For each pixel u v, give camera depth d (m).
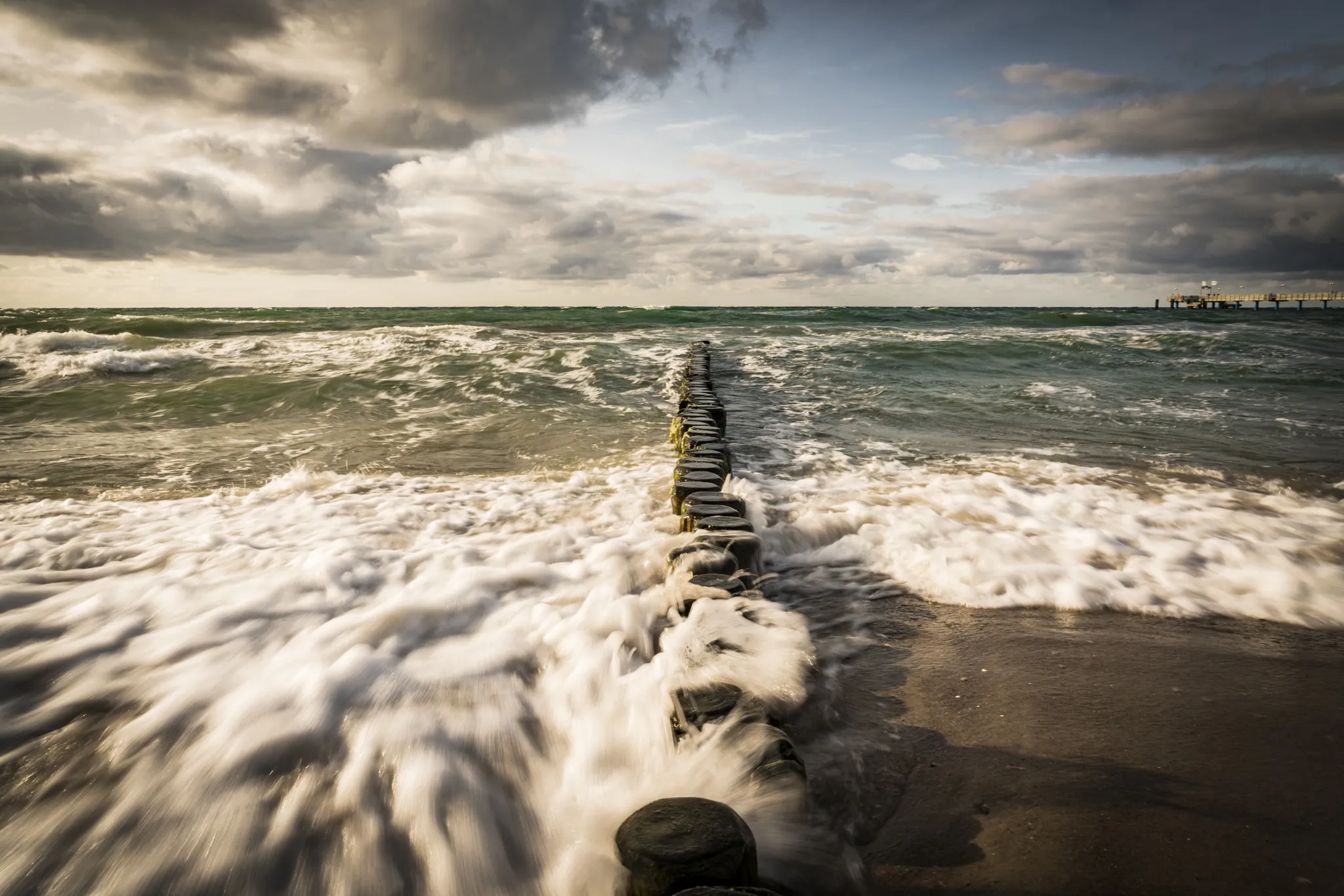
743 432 7.27
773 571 3.58
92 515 4.50
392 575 3.36
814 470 5.66
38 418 8.19
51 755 1.99
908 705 2.32
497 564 3.52
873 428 7.47
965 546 3.78
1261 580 3.35
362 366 11.66
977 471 5.59
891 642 2.81
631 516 4.46
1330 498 4.81
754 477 5.41
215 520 4.36
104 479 5.56
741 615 2.68
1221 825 1.72
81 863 1.62
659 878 1.26
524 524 4.29
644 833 1.34
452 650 2.60
